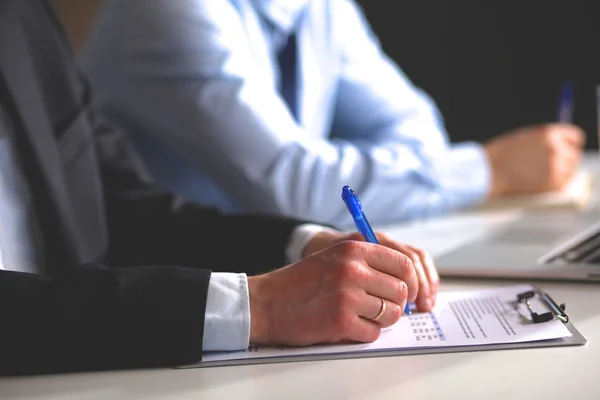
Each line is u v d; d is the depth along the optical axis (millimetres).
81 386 658
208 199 1536
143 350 691
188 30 1430
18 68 1043
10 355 685
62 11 2566
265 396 610
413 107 2107
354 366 671
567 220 1457
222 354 720
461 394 589
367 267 750
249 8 1587
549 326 736
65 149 1124
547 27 3289
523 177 1804
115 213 1150
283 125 1458
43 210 1045
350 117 2064
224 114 1408
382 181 1521
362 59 2078
